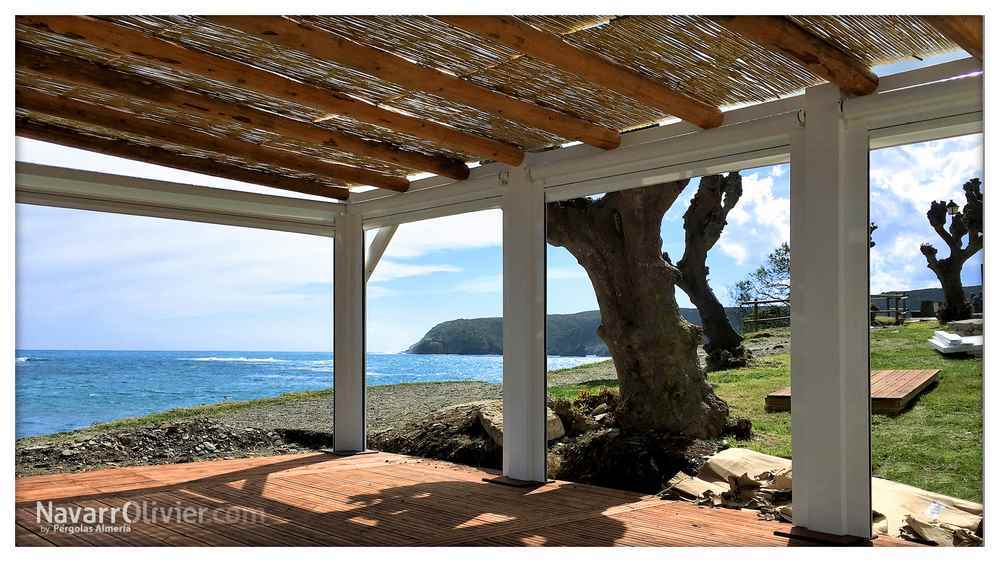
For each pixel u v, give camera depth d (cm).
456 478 620
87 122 538
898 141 423
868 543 407
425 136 553
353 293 788
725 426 588
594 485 589
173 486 584
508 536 426
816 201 441
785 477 500
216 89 508
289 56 450
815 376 438
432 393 1284
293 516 479
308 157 660
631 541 414
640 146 537
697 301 619
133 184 657
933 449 441
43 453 722
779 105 469
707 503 508
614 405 680
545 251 609
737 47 418
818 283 438
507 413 620
